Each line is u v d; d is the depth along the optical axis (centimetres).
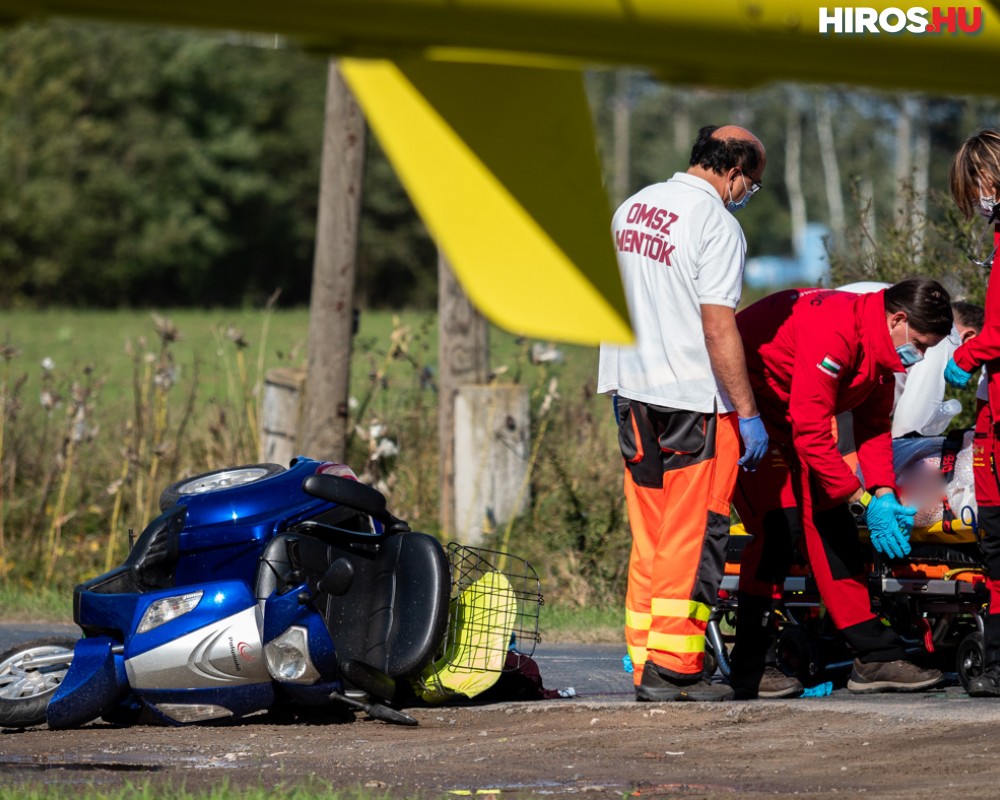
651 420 2098
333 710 2217
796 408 2073
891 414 2195
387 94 671
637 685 2152
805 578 2323
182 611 2105
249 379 5550
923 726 1866
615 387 2152
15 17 601
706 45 703
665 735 1916
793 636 2253
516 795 1568
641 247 2084
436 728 2080
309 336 4269
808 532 2188
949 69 736
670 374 2066
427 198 660
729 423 2070
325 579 2095
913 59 730
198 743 1981
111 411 4981
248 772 1761
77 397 4175
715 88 727
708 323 2030
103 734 2091
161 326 4253
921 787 1548
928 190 3472
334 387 4234
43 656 2203
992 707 1966
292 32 649
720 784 1614
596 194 675
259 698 2116
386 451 4197
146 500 4253
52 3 604
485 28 668
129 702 2164
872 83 742
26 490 4459
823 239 3638
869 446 2172
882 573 2233
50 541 4150
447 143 674
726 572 2317
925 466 2197
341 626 2220
